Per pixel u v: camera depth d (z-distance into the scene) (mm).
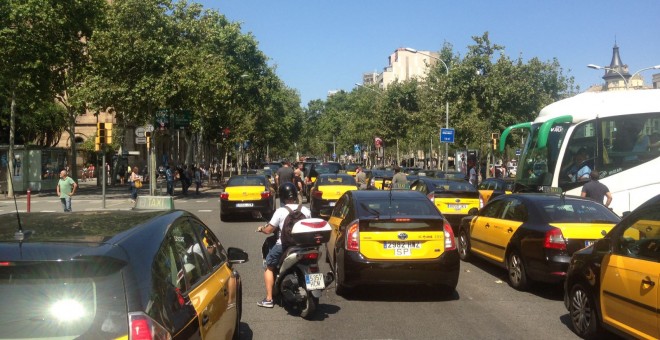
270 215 20656
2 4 31688
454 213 15133
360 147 77750
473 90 32156
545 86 38312
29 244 3174
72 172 40656
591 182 12609
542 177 14984
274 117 64500
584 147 14188
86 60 35875
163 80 30094
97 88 30266
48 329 2951
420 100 47188
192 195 37000
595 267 6426
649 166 13758
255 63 52094
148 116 31578
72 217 4145
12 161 35219
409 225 8461
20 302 3010
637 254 5801
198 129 46031
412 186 18609
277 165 41469
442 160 60531
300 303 7598
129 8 30281
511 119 31578
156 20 31000
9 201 31578
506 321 7523
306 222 7473
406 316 7785
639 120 13969
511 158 55531
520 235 9344
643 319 5535
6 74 33531
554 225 8742
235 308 5637
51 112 50156
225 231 17500
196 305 4098
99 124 22234
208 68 33500
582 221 8891
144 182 54500
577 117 14383
